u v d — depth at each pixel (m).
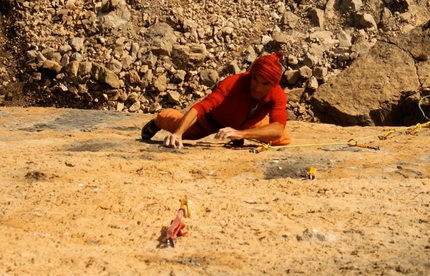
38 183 6.46
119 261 4.75
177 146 8.02
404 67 14.95
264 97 8.08
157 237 5.22
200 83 15.76
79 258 4.76
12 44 16.47
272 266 4.75
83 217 5.58
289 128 10.83
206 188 6.52
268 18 16.67
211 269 4.68
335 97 14.86
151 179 6.82
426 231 5.45
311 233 5.28
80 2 16.80
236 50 16.16
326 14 16.56
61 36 16.38
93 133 9.62
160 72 15.75
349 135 10.06
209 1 16.86
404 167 7.46
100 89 15.70
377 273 4.61
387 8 16.47
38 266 4.62
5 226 5.36
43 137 9.09
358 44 15.73
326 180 6.90
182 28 16.33
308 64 15.53
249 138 7.98
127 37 16.22
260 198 6.20
